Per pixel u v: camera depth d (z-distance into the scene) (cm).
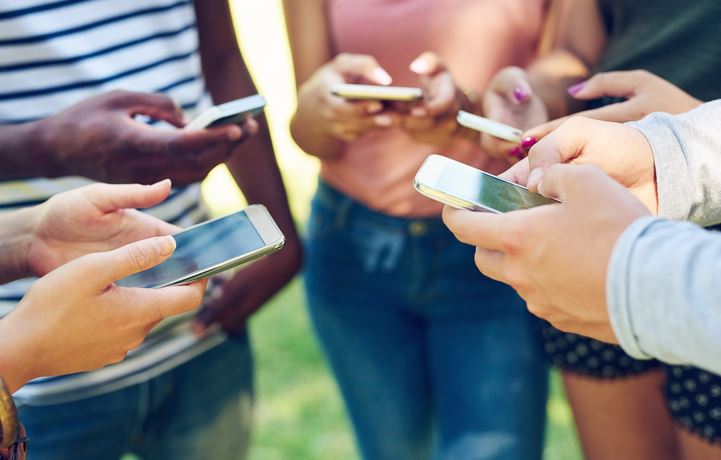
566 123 113
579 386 188
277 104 541
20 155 148
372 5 193
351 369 212
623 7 154
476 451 188
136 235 130
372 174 191
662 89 145
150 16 161
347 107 177
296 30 198
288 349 310
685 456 169
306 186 435
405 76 192
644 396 185
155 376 172
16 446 106
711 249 85
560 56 177
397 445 214
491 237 102
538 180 108
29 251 129
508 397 192
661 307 85
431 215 189
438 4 188
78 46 153
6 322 106
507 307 196
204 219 183
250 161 191
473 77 189
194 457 185
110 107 148
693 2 142
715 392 158
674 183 113
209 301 181
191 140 146
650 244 88
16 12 145
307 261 212
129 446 180
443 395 201
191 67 172
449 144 180
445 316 199
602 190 95
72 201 125
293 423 273
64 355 110
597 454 194
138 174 149
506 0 186
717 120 115
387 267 195
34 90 153
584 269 93
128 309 109
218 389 185
